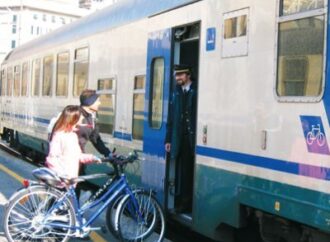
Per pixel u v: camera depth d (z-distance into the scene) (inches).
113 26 355.3
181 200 275.0
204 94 242.5
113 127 349.1
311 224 179.3
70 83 440.1
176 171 275.0
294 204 186.7
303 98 185.6
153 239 246.8
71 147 228.2
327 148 174.2
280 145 195.0
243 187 213.2
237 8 221.9
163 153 277.7
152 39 297.7
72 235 227.0
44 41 539.8
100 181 335.9
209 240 295.3
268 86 202.7
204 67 243.6
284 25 196.7
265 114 203.5
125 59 334.0
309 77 184.1
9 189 358.9
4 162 491.5
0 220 272.5
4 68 746.8
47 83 513.3
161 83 286.4
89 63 397.4
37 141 551.8
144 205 243.4
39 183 226.8
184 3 264.4
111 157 238.1
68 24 484.7
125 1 354.6
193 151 271.3
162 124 281.4
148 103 298.4
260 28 208.4
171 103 273.7
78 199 241.4
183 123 269.9
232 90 223.3
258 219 219.1
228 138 223.9
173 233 310.2
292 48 192.4
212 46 237.9
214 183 232.5
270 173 199.0
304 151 183.6
